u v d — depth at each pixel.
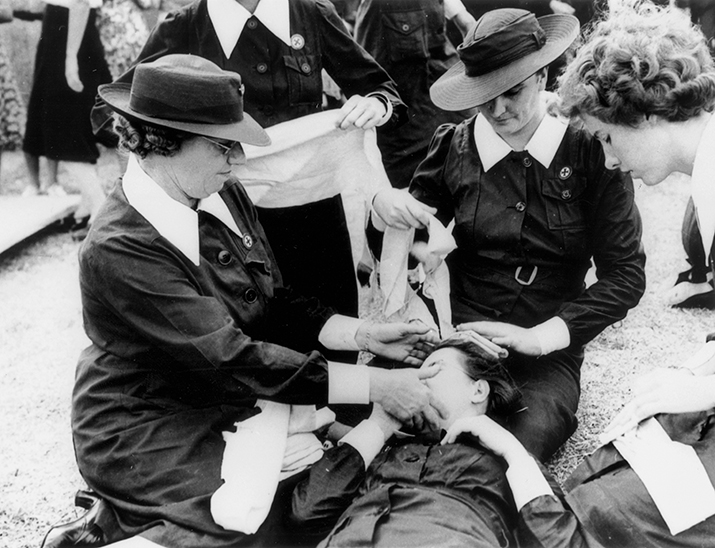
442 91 2.61
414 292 3.02
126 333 2.31
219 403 2.36
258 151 2.78
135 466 2.24
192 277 2.29
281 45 2.75
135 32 4.37
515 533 2.22
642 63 2.19
